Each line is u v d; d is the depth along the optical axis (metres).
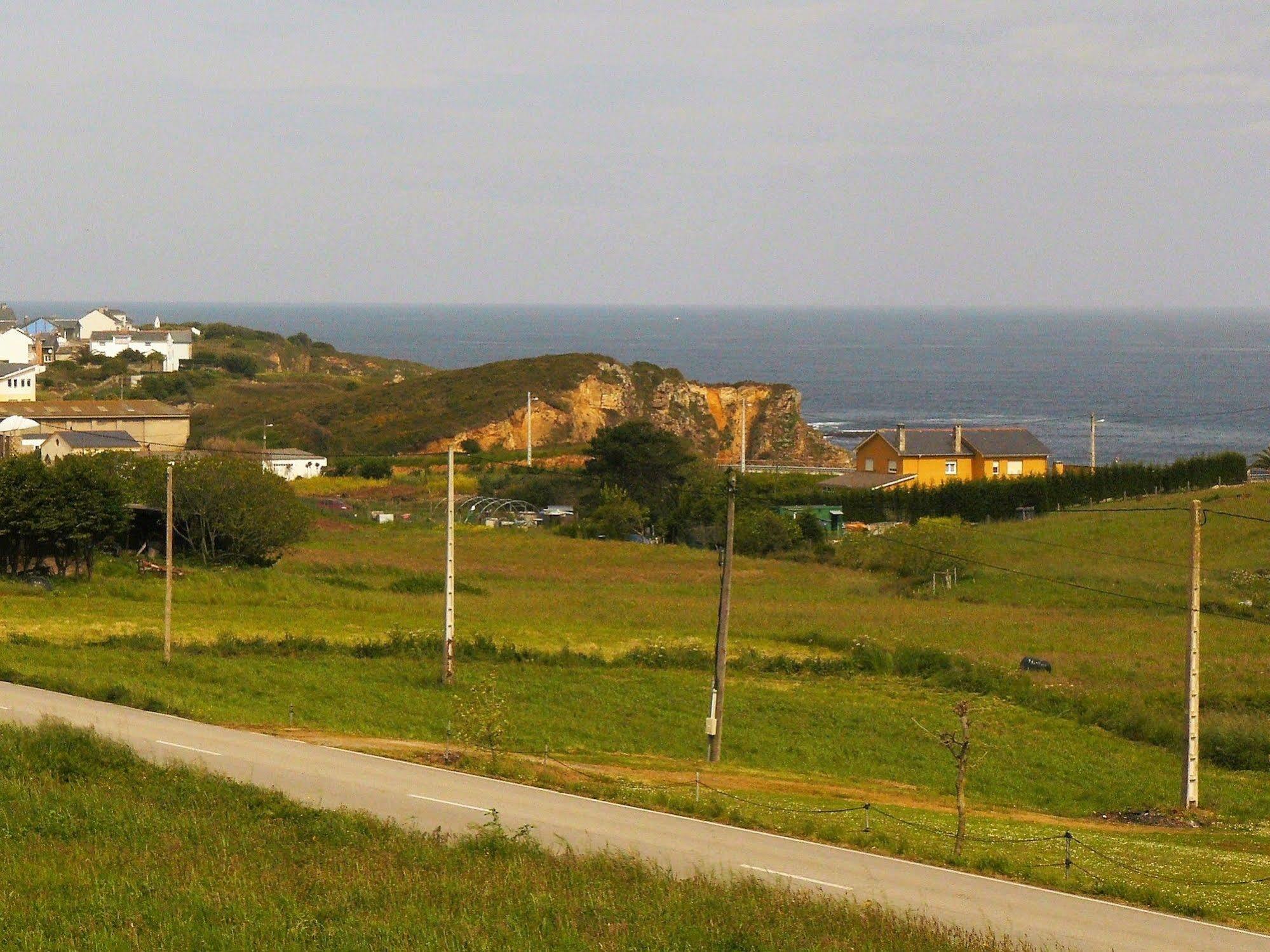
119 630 46.81
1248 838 30.14
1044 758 38.50
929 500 91.00
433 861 21.58
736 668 48.19
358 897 19.70
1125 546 74.38
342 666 43.75
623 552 77.88
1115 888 22.84
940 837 26.78
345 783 27.61
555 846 23.41
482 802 26.62
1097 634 54.31
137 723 32.44
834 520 90.44
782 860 23.58
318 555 69.62
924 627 55.50
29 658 40.34
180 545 65.00
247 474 65.12
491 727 32.38
